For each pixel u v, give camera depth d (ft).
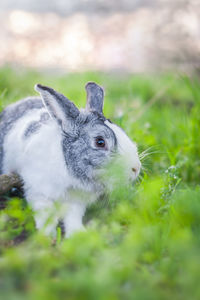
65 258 3.69
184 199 4.13
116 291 3.49
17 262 3.58
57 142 4.22
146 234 3.81
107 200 4.36
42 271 3.59
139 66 9.48
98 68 9.34
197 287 3.46
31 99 4.78
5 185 4.24
